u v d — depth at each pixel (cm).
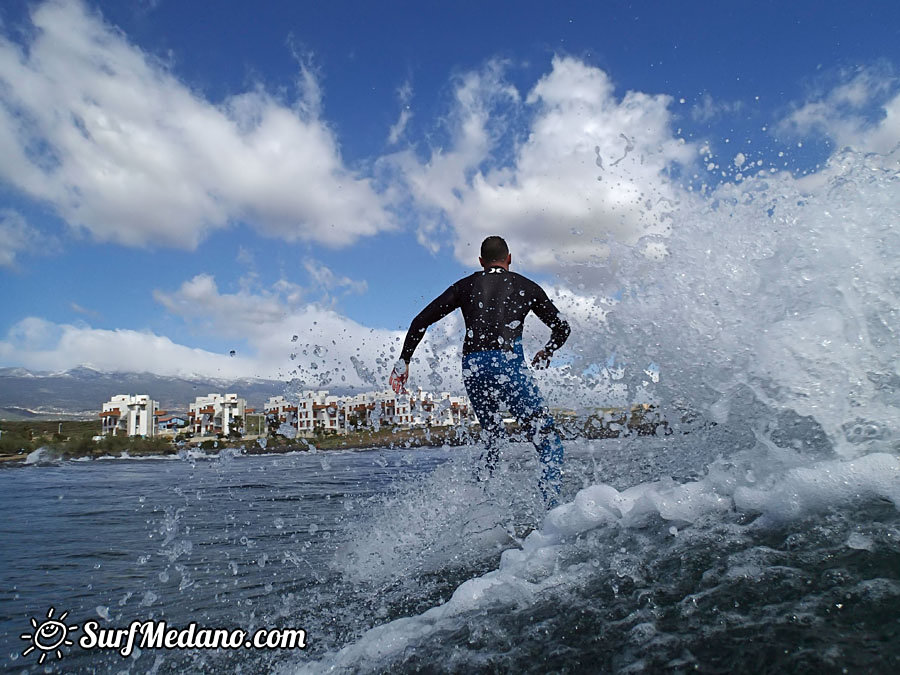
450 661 90
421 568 169
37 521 317
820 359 131
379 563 182
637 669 75
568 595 104
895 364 124
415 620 115
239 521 281
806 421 132
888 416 121
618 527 128
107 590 173
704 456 172
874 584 79
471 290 265
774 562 92
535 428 231
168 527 274
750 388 142
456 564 167
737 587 88
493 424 247
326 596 154
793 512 105
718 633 78
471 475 244
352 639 119
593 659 80
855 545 90
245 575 183
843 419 125
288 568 189
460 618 109
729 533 107
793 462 122
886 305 129
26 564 210
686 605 88
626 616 90
